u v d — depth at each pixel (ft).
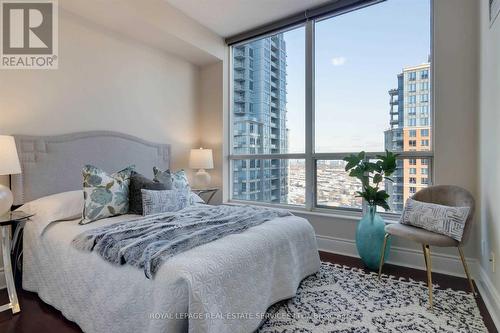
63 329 5.38
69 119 8.63
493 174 6.09
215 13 10.81
